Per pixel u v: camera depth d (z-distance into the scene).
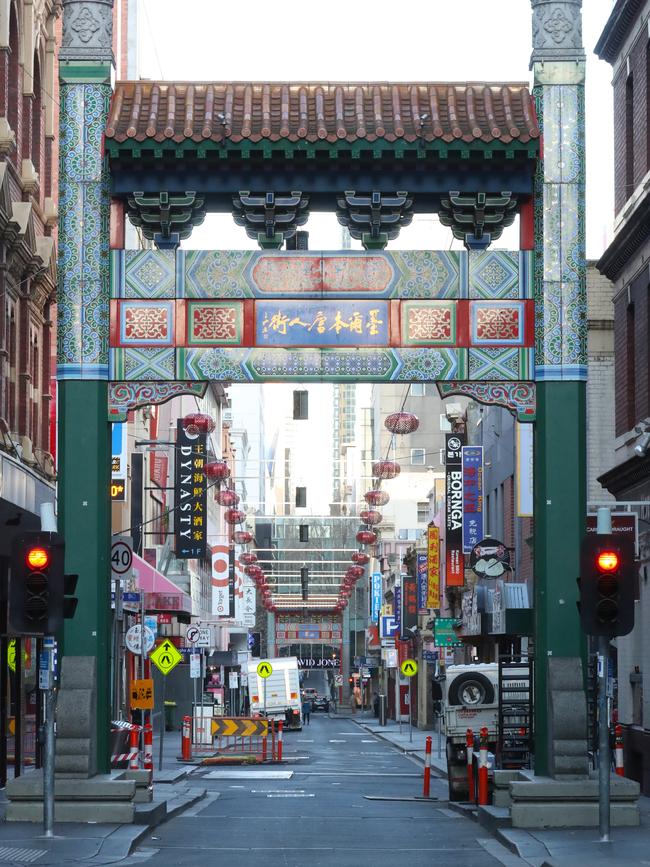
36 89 34.66
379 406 141.38
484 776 27.33
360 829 24.00
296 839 21.94
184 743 48.50
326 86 24.64
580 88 23.97
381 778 41.09
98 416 23.31
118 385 23.58
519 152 23.52
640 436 31.05
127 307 23.62
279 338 23.58
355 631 149.00
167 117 23.72
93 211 23.66
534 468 23.77
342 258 23.73
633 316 34.88
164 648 42.88
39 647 33.19
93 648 22.89
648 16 32.34
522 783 22.11
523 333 23.70
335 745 66.38
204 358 23.50
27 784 21.92
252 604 116.56
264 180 23.62
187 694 77.44
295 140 23.22
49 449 36.25
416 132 23.31
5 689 30.14
